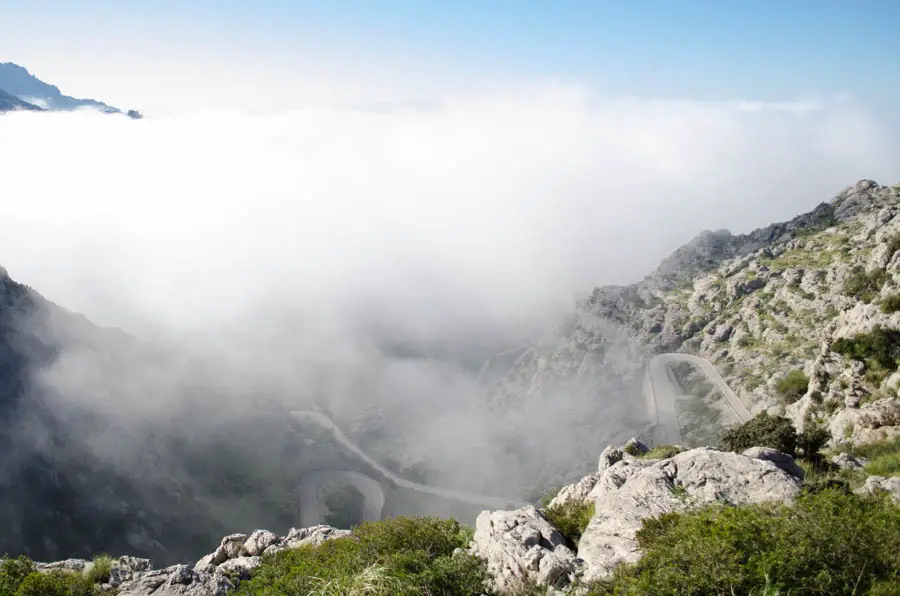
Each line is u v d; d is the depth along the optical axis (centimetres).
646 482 1986
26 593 1848
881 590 1198
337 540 2438
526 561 1842
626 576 1488
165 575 2011
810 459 3869
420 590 1730
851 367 5856
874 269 8850
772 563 1282
